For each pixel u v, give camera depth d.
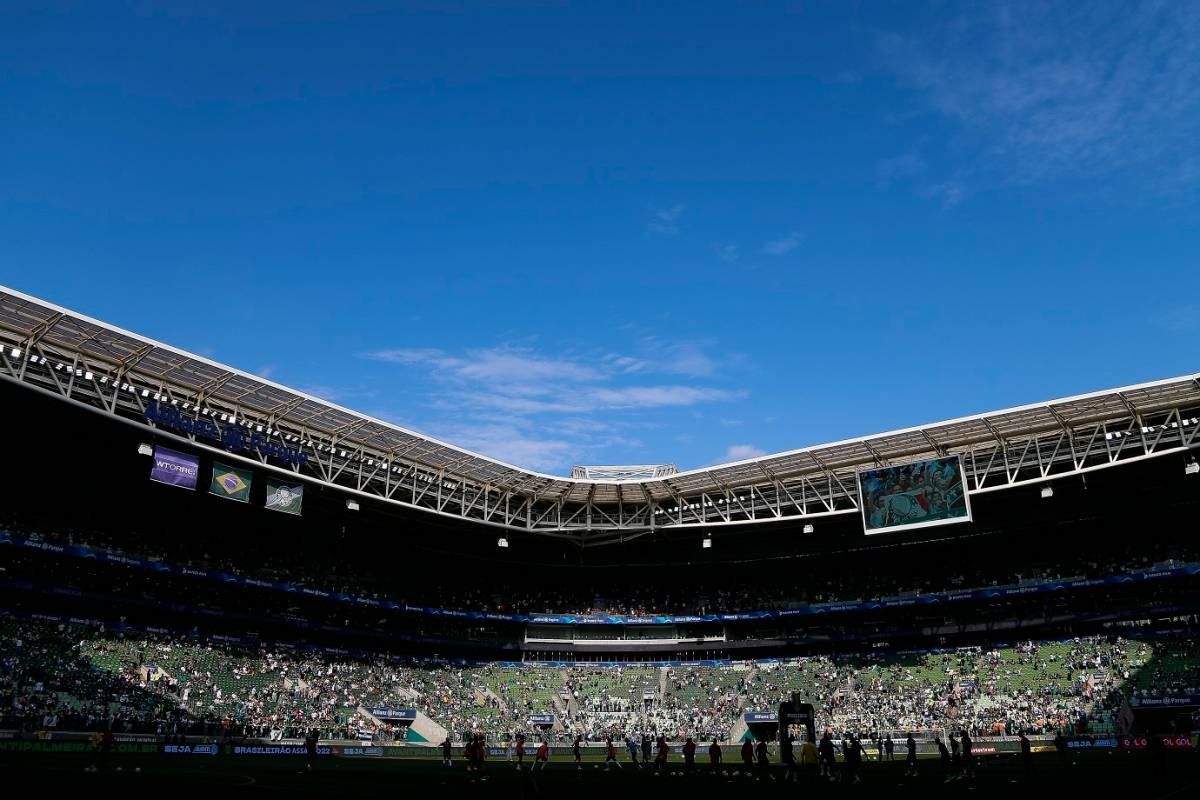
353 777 43.72
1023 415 73.50
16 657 68.25
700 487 90.81
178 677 76.75
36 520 78.50
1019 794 31.80
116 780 34.53
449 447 80.44
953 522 77.56
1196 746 63.03
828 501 88.12
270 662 85.75
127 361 64.50
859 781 42.44
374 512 91.31
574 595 110.62
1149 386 67.19
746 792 35.94
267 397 71.38
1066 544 95.50
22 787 28.88
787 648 103.88
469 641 102.88
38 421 70.25
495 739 86.00
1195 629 83.50
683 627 108.06
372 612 98.75
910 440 79.44
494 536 101.06
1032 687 84.00
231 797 29.45
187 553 86.12
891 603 96.88
